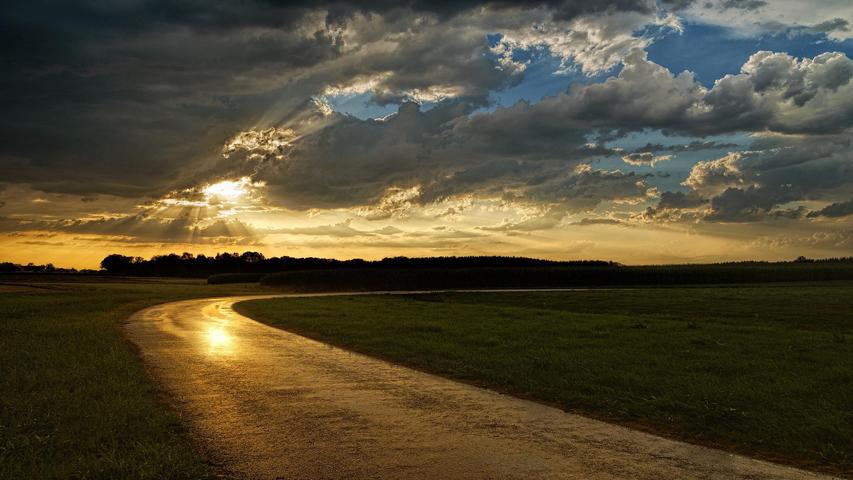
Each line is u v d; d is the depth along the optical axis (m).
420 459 6.78
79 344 16.41
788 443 7.71
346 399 10.07
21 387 10.24
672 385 11.27
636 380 11.73
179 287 85.69
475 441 7.59
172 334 20.75
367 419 8.66
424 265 120.31
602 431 8.23
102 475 5.91
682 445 7.63
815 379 11.98
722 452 7.37
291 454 6.90
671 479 6.27
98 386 10.31
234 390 10.68
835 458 7.16
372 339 18.72
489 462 6.72
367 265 121.75
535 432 8.10
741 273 83.94
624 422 8.80
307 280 87.25
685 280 83.94
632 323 23.92
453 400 10.13
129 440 7.18
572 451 7.23
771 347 16.78
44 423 7.75
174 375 12.19
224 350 16.44
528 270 86.00
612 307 38.06
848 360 14.36
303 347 17.28
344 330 21.45
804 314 30.97
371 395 10.45
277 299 50.22
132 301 43.38
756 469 6.70
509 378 12.02
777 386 11.14
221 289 80.50
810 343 17.62
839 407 9.74
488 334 20.09
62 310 31.02
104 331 20.11
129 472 6.02
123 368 12.34
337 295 60.97
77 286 80.50
